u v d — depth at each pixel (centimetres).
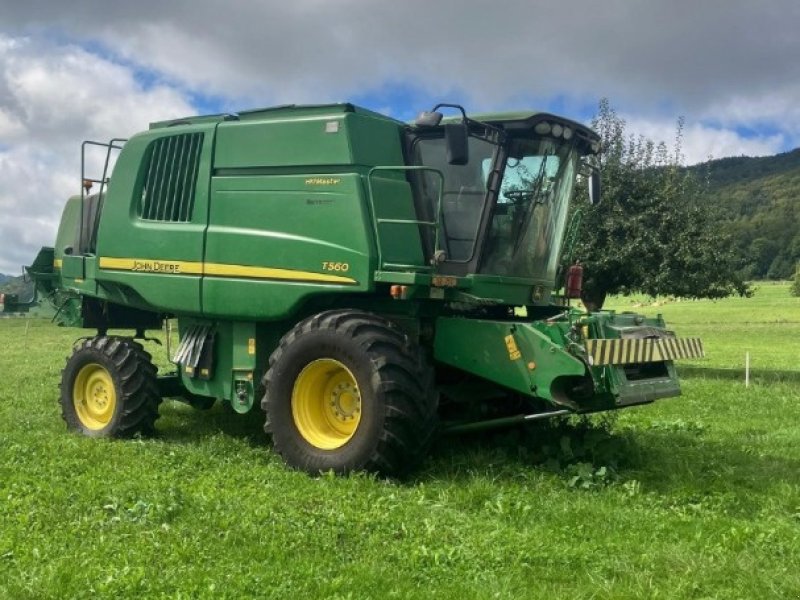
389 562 489
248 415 997
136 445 816
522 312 875
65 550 497
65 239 1055
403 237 744
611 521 573
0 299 1097
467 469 706
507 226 781
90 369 918
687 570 474
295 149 763
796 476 720
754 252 1986
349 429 712
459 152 684
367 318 698
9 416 1003
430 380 691
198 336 854
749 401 1257
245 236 786
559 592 445
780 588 448
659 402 1227
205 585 444
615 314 739
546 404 813
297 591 440
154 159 883
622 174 1745
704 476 703
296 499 612
